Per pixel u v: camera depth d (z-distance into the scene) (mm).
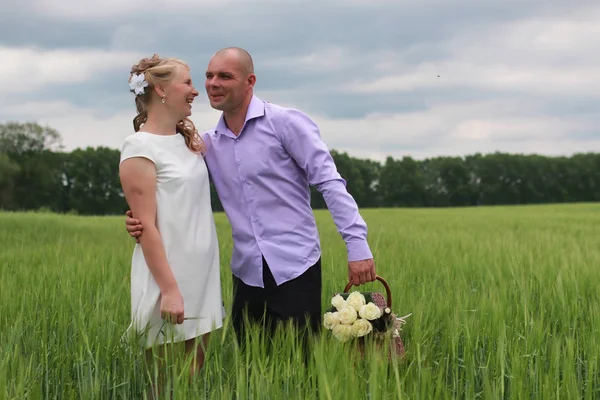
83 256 8578
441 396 3109
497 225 21219
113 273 6238
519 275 6695
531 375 3340
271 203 3918
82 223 22484
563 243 12070
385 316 3959
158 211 3412
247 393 2945
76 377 3523
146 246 3344
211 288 3621
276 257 3898
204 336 3592
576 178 104875
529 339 3785
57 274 6180
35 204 87188
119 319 4461
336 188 3844
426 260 8398
